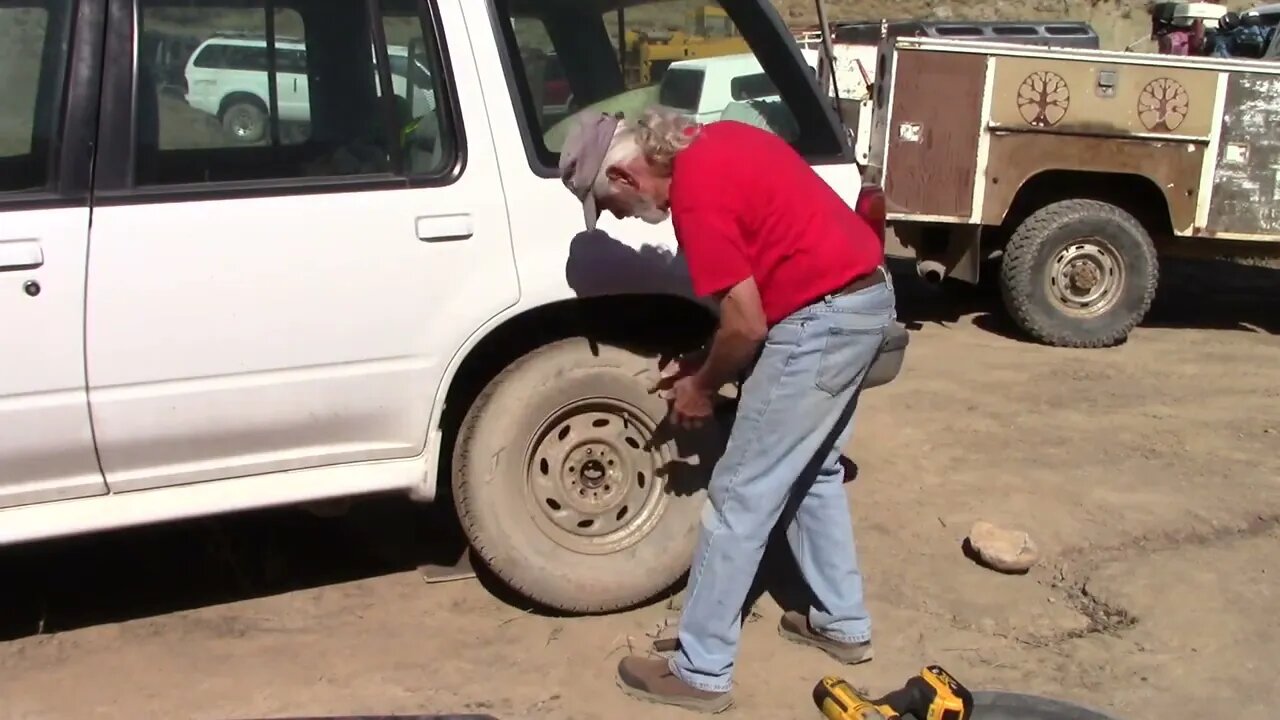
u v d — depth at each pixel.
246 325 3.21
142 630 3.71
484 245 3.39
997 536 4.22
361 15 3.31
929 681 2.89
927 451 5.36
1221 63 6.98
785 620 3.70
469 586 3.99
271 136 3.26
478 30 3.40
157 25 3.16
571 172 3.00
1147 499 4.81
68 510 3.19
